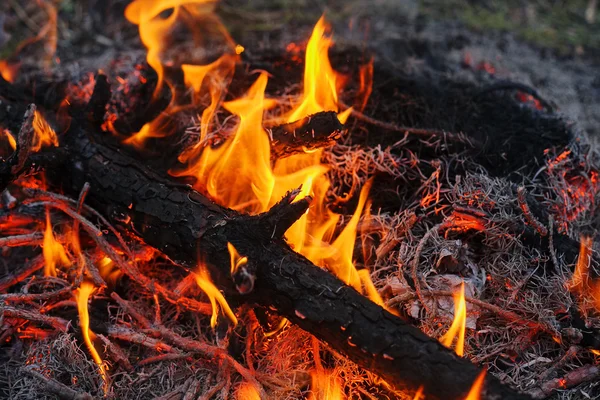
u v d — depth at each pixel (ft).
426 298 3.69
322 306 3.36
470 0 6.55
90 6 5.88
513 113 4.37
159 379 3.66
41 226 4.00
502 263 3.79
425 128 4.19
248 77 4.36
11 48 5.38
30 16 5.77
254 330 3.72
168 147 4.08
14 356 3.73
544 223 3.85
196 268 3.58
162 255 3.95
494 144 4.17
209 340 3.82
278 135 3.77
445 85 4.51
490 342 3.73
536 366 3.65
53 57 5.30
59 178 3.86
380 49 5.06
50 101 4.38
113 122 4.12
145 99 4.33
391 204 4.07
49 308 3.78
